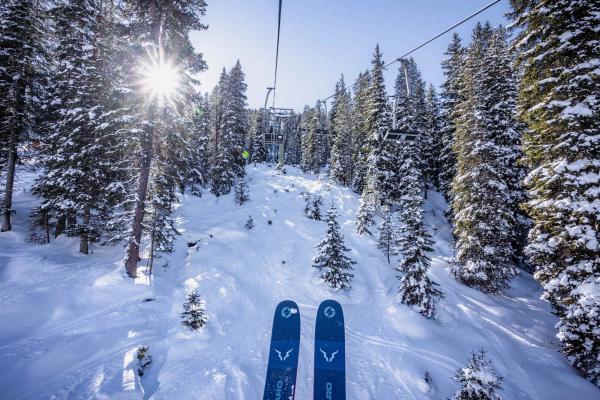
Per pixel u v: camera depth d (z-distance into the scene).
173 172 15.43
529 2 11.17
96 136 15.64
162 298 12.80
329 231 16.50
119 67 13.98
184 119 14.97
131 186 16.14
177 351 9.63
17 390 7.12
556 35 10.21
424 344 11.12
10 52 16.69
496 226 16.25
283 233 24.06
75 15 16.16
